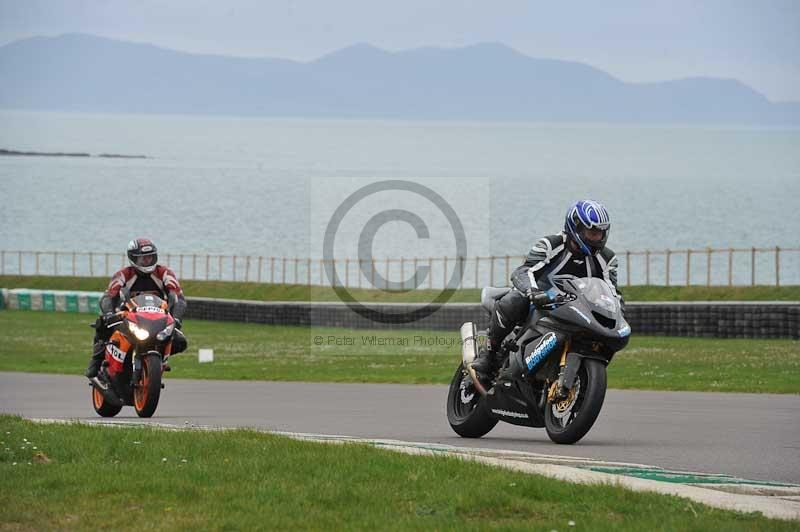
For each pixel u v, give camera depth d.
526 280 35.16
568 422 35.19
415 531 20.88
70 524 21.59
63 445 31.00
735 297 139.75
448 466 27.45
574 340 34.91
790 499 24.48
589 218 34.62
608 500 23.56
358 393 61.78
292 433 40.16
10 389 67.38
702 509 22.75
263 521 21.66
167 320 46.56
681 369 74.88
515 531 20.81
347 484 25.34
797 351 89.25
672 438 37.69
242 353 109.12
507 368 36.53
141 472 26.84
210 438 32.78
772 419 44.16
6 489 24.91
